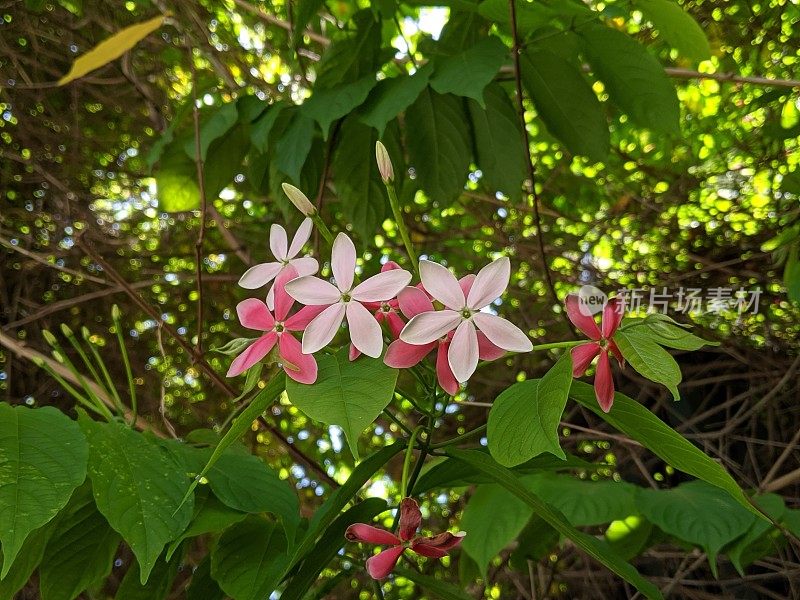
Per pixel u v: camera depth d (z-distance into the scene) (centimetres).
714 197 47
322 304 20
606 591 45
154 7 44
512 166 36
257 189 40
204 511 22
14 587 23
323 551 23
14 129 47
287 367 20
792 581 39
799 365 44
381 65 35
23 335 46
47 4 45
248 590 23
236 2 42
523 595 46
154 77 48
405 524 18
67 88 48
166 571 26
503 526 32
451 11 35
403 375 41
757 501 32
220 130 35
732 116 48
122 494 21
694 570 44
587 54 33
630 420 21
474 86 30
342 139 36
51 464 20
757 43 46
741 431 46
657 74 32
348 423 18
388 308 21
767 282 45
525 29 33
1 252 48
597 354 20
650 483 45
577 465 27
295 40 33
